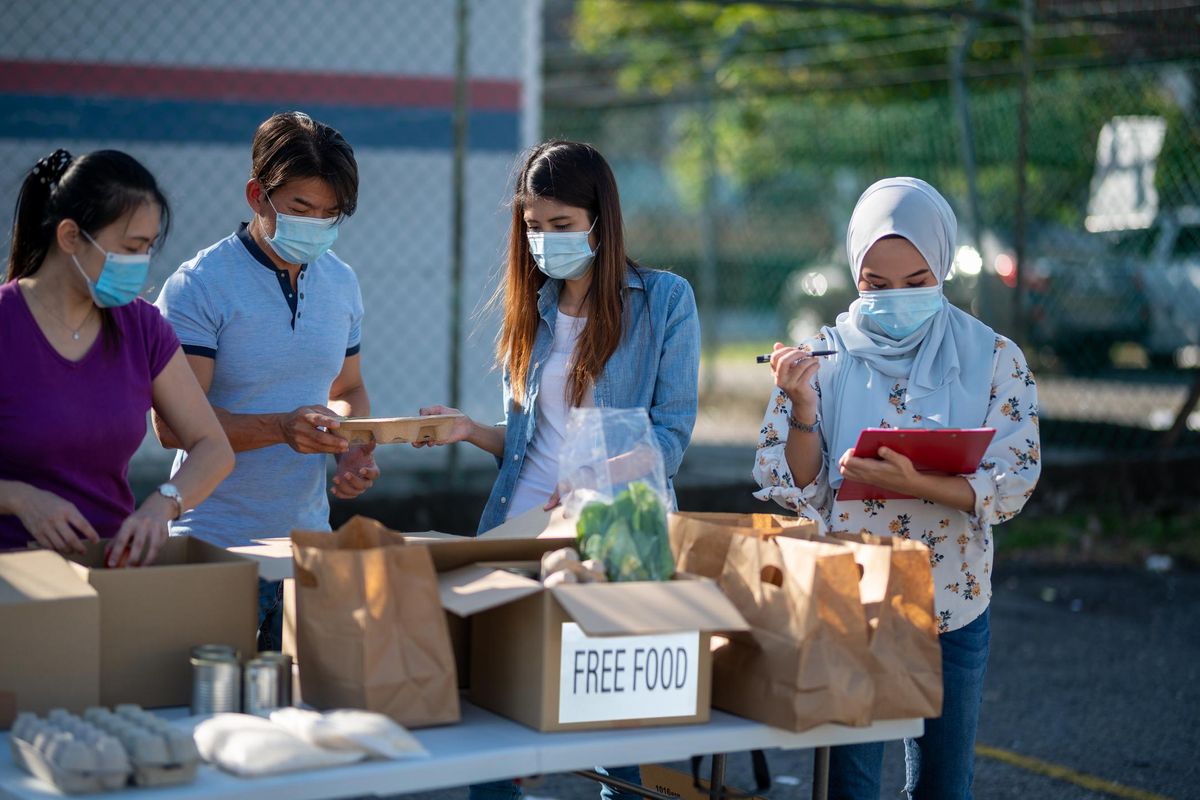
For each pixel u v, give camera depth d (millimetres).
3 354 5102
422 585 4410
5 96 13680
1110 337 21375
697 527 5074
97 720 4109
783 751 9766
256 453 6566
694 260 32031
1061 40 20500
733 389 25672
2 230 13672
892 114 24031
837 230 28484
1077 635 12359
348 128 15016
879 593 4777
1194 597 13719
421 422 6172
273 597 6285
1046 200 21156
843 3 14898
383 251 15172
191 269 6457
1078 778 9023
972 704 5746
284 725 4195
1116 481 16625
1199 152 18625
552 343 6336
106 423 5258
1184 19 16062
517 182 6363
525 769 4254
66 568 4535
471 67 15406
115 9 14016
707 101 23094
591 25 26188
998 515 5637
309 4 14758
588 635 4238
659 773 6414
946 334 5883
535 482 6395
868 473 5348
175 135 14336
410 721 4367
